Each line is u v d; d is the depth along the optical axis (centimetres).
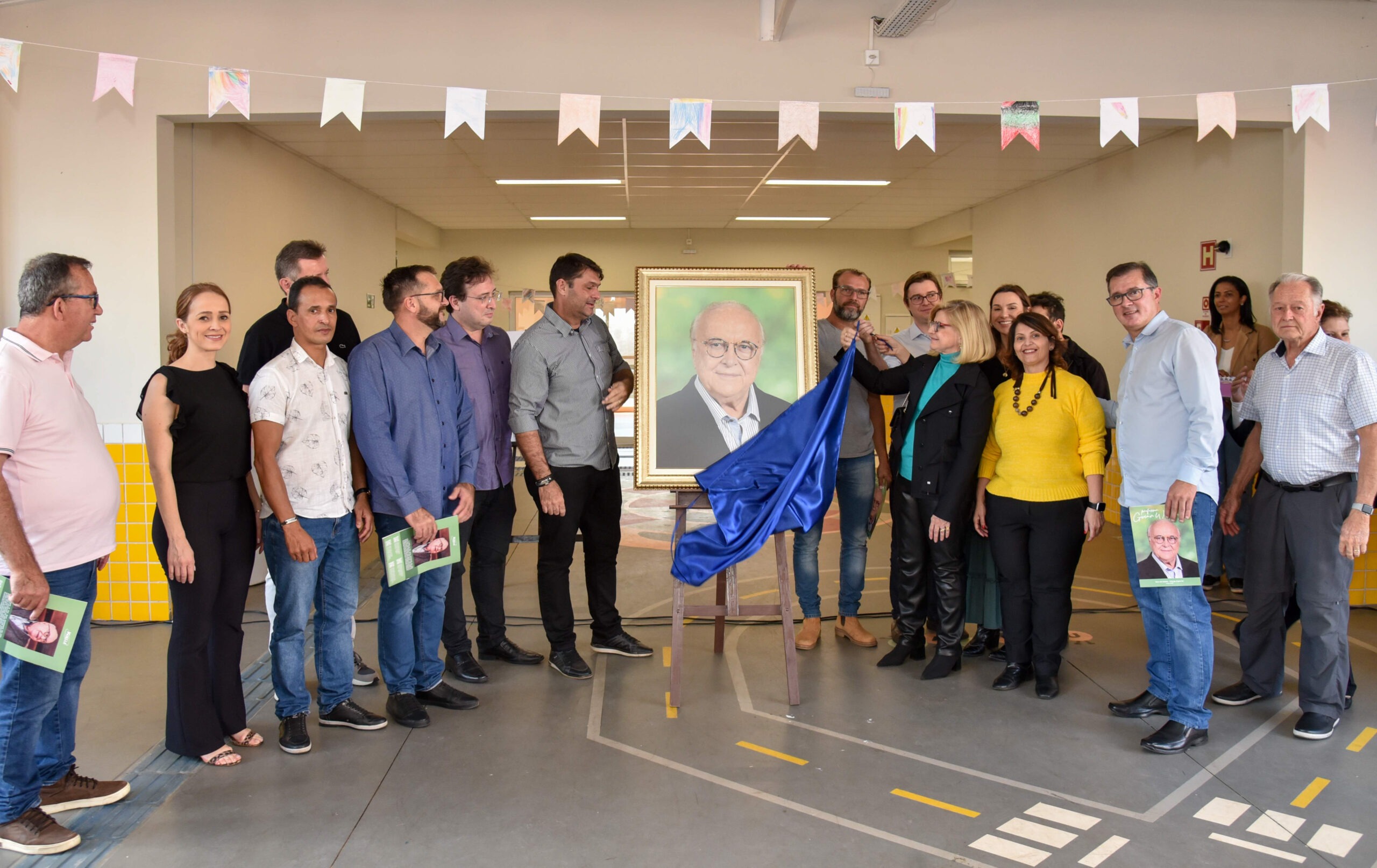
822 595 519
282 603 301
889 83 475
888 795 272
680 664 343
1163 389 305
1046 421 346
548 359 361
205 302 280
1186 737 303
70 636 237
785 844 244
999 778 283
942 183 873
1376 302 489
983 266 1020
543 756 300
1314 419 315
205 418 279
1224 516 357
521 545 662
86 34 455
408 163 766
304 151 703
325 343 299
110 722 328
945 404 364
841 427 350
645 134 663
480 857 238
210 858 239
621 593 527
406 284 314
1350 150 486
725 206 1051
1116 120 391
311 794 274
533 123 623
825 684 368
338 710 323
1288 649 410
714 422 357
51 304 238
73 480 242
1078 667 387
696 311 362
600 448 376
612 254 1295
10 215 457
